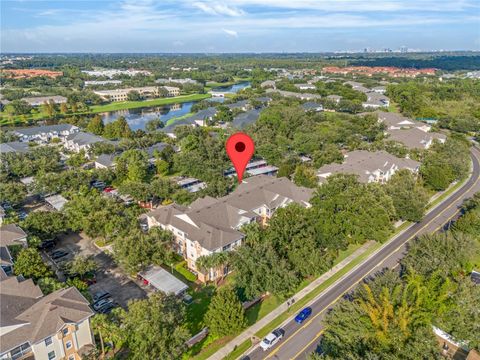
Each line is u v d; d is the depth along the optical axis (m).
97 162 112.00
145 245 58.09
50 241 69.56
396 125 147.12
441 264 50.84
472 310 42.81
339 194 64.38
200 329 48.25
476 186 99.19
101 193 90.44
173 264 63.62
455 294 44.44
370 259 64.12
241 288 51.81
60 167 115.31
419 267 51.41
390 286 45.16
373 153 99.94
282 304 52.81
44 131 148.88
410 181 79.81
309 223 62.69
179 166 103.38
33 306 43.38
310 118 151.75
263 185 79.12
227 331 43.34
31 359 40.69
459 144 113.62
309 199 72.69
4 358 38.19
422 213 73.62
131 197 87.56
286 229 59.06
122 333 40.50
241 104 199.00
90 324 43.09
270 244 55.12
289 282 50.47
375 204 62.50
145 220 73.88
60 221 68.31
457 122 152.62
